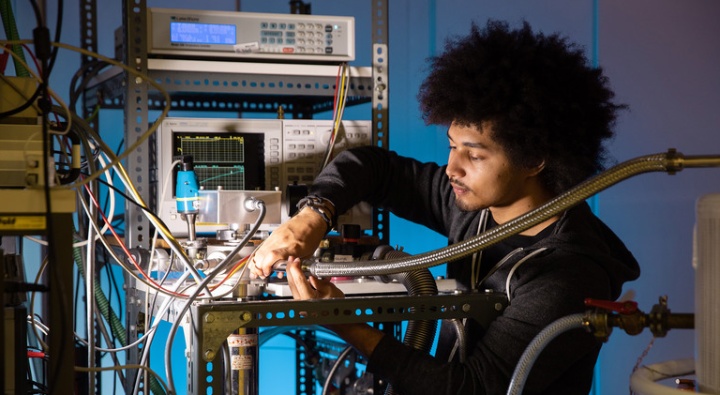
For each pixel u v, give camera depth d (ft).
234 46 6.70
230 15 6.71
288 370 10.03
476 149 5.04
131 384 6.57
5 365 3.88
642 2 11.05
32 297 5.59
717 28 11.39
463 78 5.03
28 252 8.36
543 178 5.33
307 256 5.40
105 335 6.90
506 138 4.92
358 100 7.86
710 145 11.36
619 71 10.93
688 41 11.27
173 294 5.12
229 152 6.77
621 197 10.95
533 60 5.13
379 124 7.25
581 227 5.18
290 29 6.89
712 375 3.06
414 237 10.47
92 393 5.27
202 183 6.68
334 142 7.01
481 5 10.48
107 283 8.94
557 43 5.42
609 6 10.90
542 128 4.96
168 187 6.55
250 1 9.65
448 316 4.62
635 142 10.99
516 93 4.99
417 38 10.22
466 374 4.52
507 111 4.94
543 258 4.87
